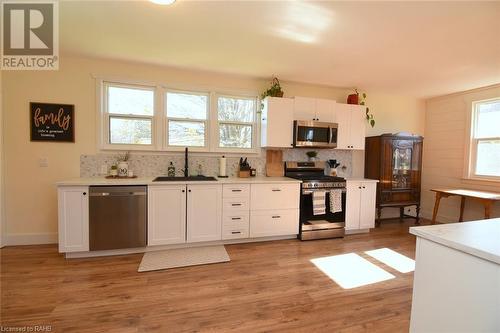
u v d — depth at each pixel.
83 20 2.17
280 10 1.97
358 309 1.94
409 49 2.63
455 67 3.12
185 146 3.61
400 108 4.66
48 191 3.14
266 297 2.08
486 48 2.57
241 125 3.89
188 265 2.63
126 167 3.23
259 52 2.79
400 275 2.51
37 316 1.78
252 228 3.31
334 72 3.41
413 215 4.89
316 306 1.97
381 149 4.14
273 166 3.95
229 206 3.20
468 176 4.09
